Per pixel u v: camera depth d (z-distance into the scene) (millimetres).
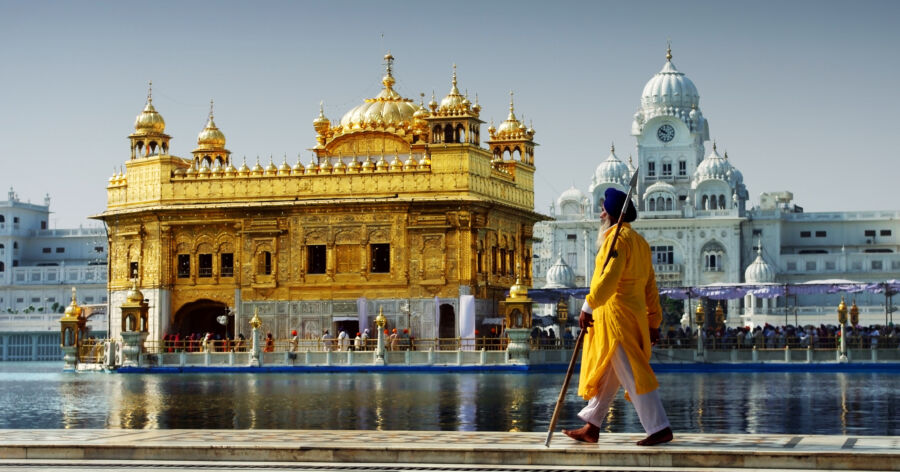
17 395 37750
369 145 65500
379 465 16203
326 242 59875
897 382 41562
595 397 16922
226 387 41219
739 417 27125
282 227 60594
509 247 64312
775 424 25312
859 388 37906
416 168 59000
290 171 60812
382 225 59125
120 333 58219
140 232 63000
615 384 16859
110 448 17344
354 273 59469
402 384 41906
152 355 55469
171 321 62594
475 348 54344
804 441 16875
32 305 140875
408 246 58812
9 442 17797
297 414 28781
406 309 58594
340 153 65875
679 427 24672
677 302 130250
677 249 138875
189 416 28641
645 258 16594
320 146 67312
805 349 53094
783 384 40500
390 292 58844
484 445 16703
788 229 147750
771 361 53000
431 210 58406
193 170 62500
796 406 30312
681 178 145125
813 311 124125
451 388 39125
